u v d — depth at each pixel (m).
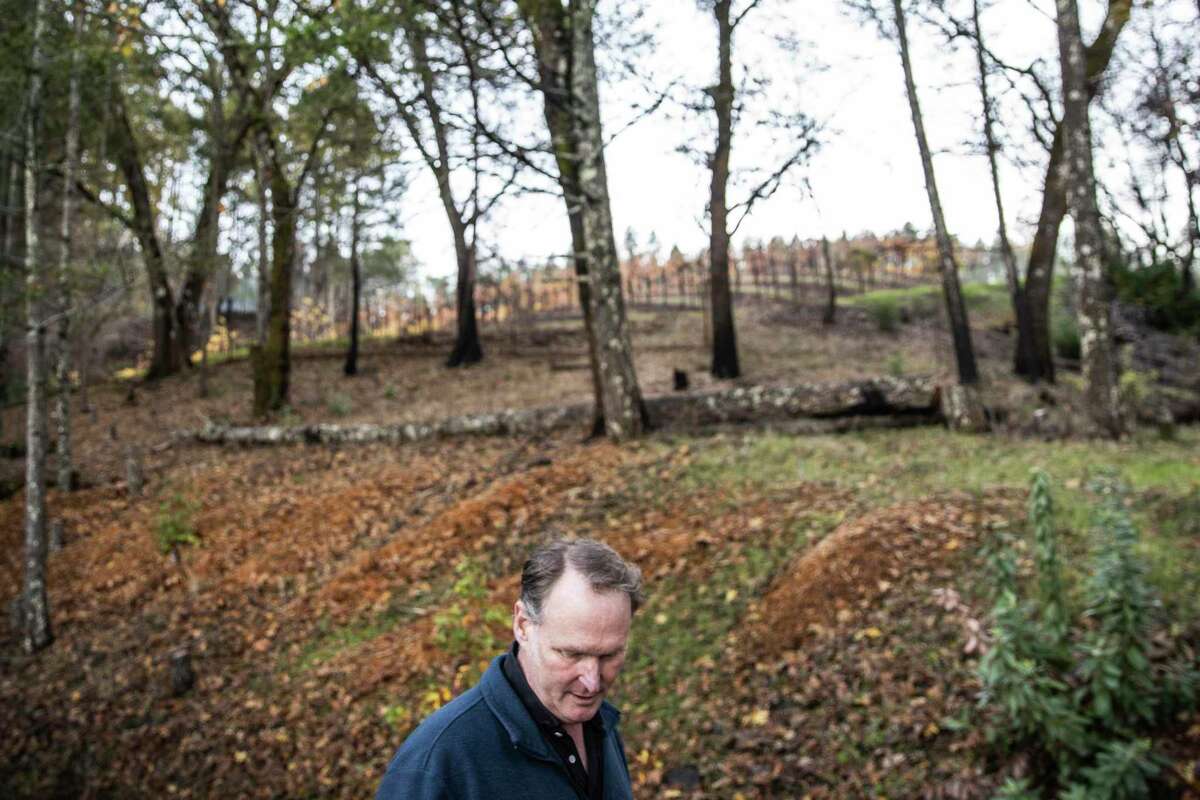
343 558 11.55
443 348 29.64
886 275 45.97
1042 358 18.22
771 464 11.48
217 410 22.75
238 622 10.56
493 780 1.77
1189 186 22.91
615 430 13.44
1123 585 4.98
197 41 10.13
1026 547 7.31
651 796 5.92
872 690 6.13
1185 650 5.40
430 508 12.39
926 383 13.67
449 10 10.83
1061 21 12.84
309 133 18.72
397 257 34.41
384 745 7.46
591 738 2.03
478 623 8.55
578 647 1.75
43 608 11.41
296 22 9.34
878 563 7.47
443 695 7.58
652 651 7.53
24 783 8.89
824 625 6.99
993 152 17.91
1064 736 4.69
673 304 37.41
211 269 21.30
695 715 6.57
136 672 10.02
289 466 16.09
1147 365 19.94
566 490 11.57
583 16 11.52
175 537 12.95
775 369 21.27
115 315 23.64
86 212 23.94
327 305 44.88
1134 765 4.38
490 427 15.71
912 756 5.47
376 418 19.09
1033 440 12.20
